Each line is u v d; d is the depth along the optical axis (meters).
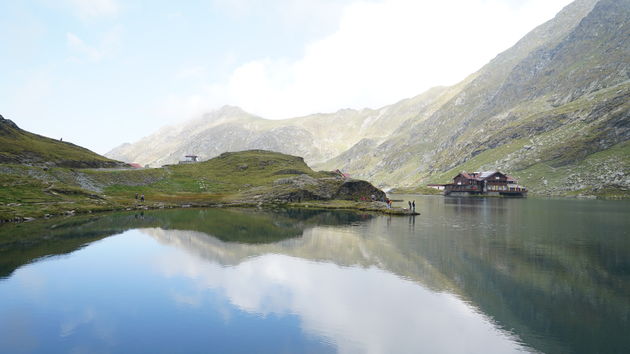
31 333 18.88
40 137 145.75
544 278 27.91
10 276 28.94
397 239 45.06
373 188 114.19
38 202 74.69
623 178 166.00
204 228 54.84
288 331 19.16
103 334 18.78
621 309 21.53
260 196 107.06
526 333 18.70
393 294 24.67
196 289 25.92
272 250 38.66
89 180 100.69
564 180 192.25
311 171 179.50
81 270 30.75
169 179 131.12
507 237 46.44
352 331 19.14
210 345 17.61
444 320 20.42
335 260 34.12
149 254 36.78
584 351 16.72
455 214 81.25
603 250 37.88
